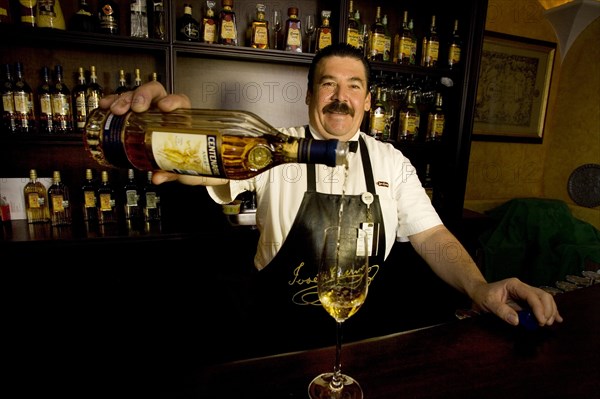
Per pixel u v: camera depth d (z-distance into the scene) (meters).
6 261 1.61
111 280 1.76
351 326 1.36
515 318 0.84
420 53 2.52
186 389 0.65
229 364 0.72
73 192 2.01
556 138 3.29
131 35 1.83
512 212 2.83
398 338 0.83
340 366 0.72
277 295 1.26
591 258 2.31
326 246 0.71
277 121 2.29
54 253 1.66
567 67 3.19
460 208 2.47
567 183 3.15
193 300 1.89
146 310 1.83
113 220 1.94
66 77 1.91
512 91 3.07
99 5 1.85
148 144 0.75
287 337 1.26
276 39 2.11
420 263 2.35
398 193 1.34
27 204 1.84
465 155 2.41
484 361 0.75
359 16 2.29
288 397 0.64
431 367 0.72
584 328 0.88
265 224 1.27
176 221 2.00
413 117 2.39
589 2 2.82
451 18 2.44
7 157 1.89
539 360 0.76
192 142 0.72
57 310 1.71
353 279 0.70
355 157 1.32
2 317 1.64
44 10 1.68
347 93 1.23
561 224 2.64
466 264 1.07
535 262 2.59
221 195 1.13
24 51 1.83
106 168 2.04
